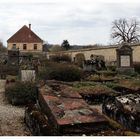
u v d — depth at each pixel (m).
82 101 10.40
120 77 23.09
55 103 9.98
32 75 19.91
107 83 19.00
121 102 10.42
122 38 83.31
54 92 11.59
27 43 76.81
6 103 15.58
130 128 9.24
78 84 17.55
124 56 27.44
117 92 16.12
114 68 30.33
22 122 11.12
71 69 21.72
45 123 8.78
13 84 17.03
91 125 8.38
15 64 31.66
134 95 11.66
